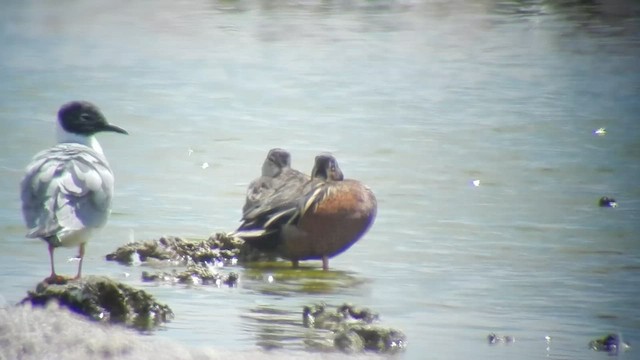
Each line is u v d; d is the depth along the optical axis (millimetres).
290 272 13586
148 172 18812
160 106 24734
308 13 38344
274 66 29750
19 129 21875
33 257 13734
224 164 19516
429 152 20578
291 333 10805
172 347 9898
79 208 11938
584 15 37156
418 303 12242
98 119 13859
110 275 13008
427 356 10352
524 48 32094
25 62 29906
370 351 10438
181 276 12914
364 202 13797
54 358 9469
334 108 24719
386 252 14500
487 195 17531
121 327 10773
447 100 25578
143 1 40969
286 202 13914
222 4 40250
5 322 9992
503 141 21469
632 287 12984
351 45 32750
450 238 15172
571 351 10672
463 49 32125
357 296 12492
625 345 10812
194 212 16281
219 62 30281
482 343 10844
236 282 12945
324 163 14453
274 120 23484
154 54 31453
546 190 17859
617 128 22531
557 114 23938
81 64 29781
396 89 26891
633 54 30984
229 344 10391
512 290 12828
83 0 41344
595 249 14656
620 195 17562
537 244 14875
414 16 37656
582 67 29281
